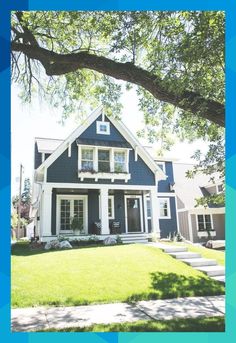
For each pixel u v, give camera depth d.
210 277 9.79
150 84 5.80
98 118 18.77
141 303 6.81
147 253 12.11
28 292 7.25
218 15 4.86
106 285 8.05
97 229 17.31
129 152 18.86
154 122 9.25
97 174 17.50
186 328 4.89
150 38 6.61
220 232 22.70
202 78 5.51
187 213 22.62
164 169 22.50
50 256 11.50
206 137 7.68
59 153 17.19
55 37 8.31
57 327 5.00
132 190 19.22
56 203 17.56
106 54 8.09
